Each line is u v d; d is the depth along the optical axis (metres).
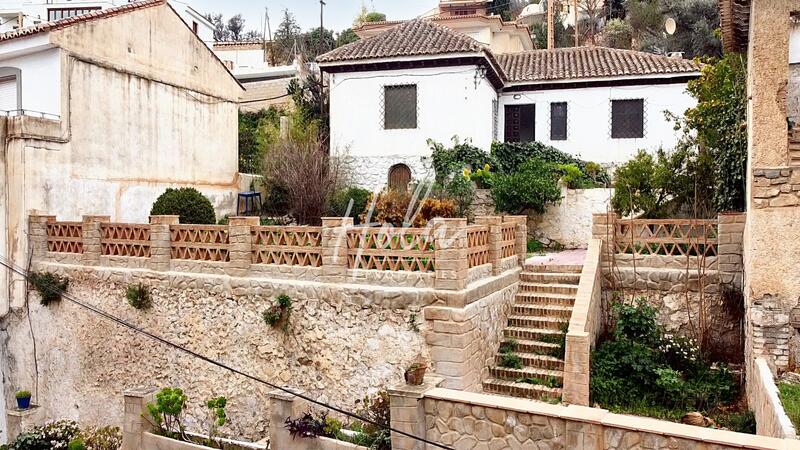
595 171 20.88
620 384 10.27
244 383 10.98
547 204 18.27
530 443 6.33
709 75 15.75
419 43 20.31
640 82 21.45
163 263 11.94
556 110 22.55
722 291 11.50
